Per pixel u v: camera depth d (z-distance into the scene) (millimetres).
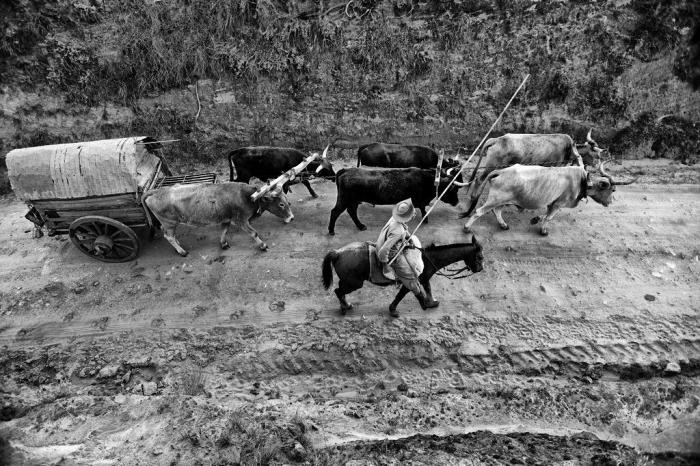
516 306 7996
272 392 6816
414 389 6859
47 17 10805
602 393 6707
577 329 7609
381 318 7809
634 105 11633
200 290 8352
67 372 7078
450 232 9531
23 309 8078
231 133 11836
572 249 9078
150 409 6234
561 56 11453
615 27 11258
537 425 6305
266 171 9914
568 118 11844
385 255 6395
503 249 9102
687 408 6527
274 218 10008
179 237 9516
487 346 7387
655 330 7566
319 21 11234
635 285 8336
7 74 10875
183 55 11125
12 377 6965
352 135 11977
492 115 11852
